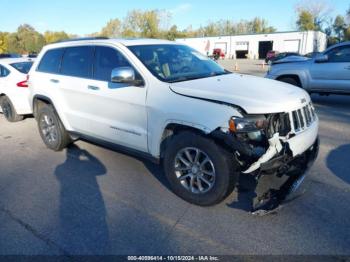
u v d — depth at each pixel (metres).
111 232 3.09
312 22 63.59
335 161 4.61
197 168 3.37
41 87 5.21
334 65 8.30
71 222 3.29
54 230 3.16
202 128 3.13
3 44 65.25
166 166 3.60
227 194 3.25
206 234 3.01
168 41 4.73
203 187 3.41
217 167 3.14
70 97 4.73
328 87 8.55
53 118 5.17
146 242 2.93
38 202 3.73
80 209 3.54
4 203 3.74
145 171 4.46
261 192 3.24
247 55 52.41
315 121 3.68
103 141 4.50
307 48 47.72
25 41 71.81
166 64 4.02
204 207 3.46
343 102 9.19
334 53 8.35
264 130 3.02
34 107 5.55
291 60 9.27
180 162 3.53
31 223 3.29
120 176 4.34
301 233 2.96
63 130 5.19
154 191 3.88
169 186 3.98
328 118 7.23
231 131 2.98
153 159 3.85
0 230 3.19
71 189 4.02
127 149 4.17
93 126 4.48
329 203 3.44
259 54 52.22
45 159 5.12
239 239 2.92
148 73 3.74
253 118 2.99
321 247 2.76
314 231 2.98
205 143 3.16
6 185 4.23
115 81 3.66
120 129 4.07
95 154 5.20
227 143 2.96
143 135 3.80
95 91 4.27
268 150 2.95
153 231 3.09
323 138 5.71
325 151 5.04
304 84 8.88
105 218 3.34
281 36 49.28
